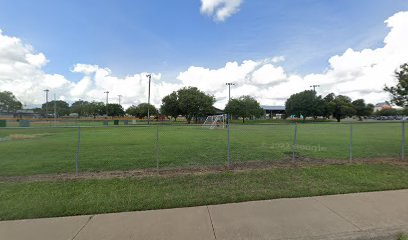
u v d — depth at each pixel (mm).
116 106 106875
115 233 3562
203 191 5312
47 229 3709
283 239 3354
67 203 4680
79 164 8789
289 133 23719
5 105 93125
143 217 4082
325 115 73750
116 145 14375
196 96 57281
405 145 13453
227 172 6902
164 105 61844
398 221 3811
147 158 9938
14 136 20953
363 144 14156
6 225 3861
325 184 5715
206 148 12828
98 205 4582
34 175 6984
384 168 7230
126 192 5285
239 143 15141
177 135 22047
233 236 3428
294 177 6328
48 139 18375
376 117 100250
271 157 9852
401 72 9203
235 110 63719
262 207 4426
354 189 5344
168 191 5336
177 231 3592
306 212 4176
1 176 6895
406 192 5160
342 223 3764
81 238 3439
